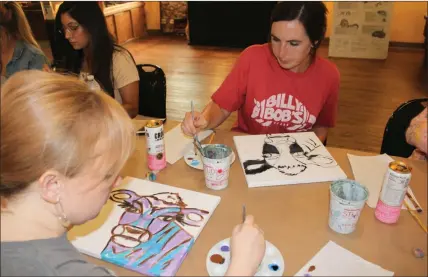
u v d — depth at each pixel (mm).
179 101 3996
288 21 1265
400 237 856
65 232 670
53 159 547
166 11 7055
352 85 4375
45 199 585
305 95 1522
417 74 4750
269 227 885
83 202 631
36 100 539
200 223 893
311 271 758
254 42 6250
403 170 861
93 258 806
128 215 922
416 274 753
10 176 542
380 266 773
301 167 1125
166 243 829
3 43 1846
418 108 1410
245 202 983
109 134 611
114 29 6254
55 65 2119
